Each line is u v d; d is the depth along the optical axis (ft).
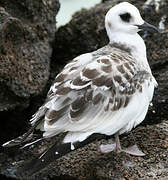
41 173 37.96
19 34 41.83
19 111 41.60
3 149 41.04
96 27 48.14
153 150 38.29
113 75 35.37
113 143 39.52
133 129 40.45
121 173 36.63
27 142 35.22
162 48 46.55
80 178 37.17
